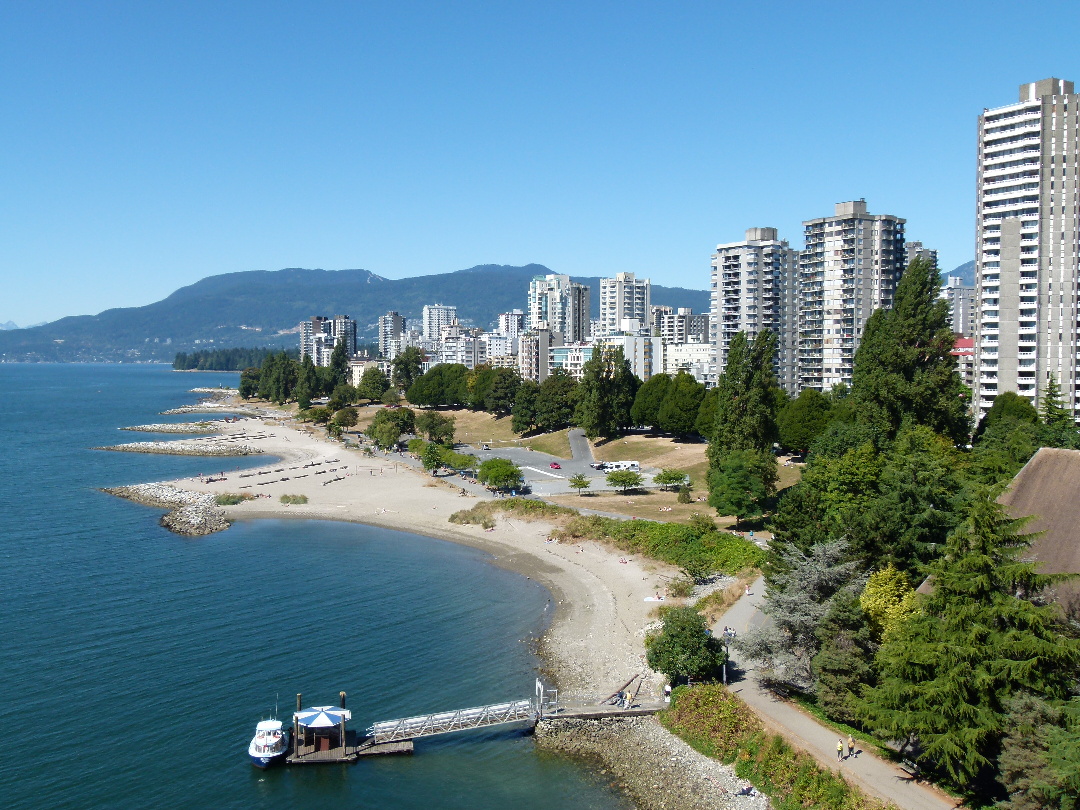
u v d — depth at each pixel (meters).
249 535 137.38
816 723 63.16
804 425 158.25
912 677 53.59
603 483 168.62
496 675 79.06
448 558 122.69
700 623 72.12
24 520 146.50
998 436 122.62
